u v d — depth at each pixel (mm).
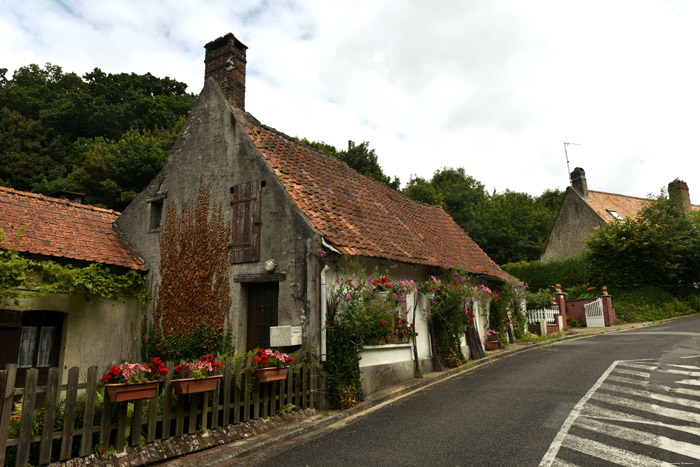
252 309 9477
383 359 9758
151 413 5574
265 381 6859
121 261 10953
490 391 8867
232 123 10508
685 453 5215
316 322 8125
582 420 6586
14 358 9094
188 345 9984
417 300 11258
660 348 13109
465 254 15492
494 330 15359
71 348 9977
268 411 7105
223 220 10148
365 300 8609
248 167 9969
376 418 7391
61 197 13062
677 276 24234
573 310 24609
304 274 8438
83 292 10070
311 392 7852
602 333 19406
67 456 4859
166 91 41344
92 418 5082
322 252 8219
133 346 10672
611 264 24969
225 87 11219
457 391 9102
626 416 6742
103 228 12023
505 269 31984
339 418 7484
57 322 10086
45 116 33312
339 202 10828
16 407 5789
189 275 10438
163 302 10797
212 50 11758
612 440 5719
